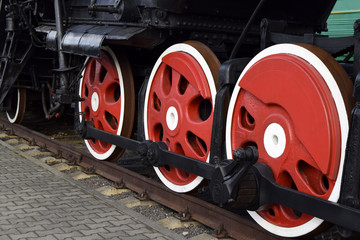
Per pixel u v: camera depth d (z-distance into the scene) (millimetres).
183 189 4395
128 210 4480
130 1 4613
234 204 3404
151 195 4828
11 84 7371
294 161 3240
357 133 2768
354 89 2816
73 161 6262
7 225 4012
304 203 3037
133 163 6508
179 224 4191
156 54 5281
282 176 3400
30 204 4578
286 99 3244
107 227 4047
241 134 3719
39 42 6984
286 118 3301
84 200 4777
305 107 3107
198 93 4176
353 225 2732
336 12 7516
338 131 2959
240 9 4754
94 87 5797
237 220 3771
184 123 4324
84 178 5695
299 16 5172
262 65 3451
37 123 9477
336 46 3287
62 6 5668
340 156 2955
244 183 3383
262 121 3506
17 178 5488
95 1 5051
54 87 6387
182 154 4559
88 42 4953
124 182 5258
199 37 4652
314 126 3051
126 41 4715
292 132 3254
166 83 4688
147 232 3967
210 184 3605
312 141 3066
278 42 3674
